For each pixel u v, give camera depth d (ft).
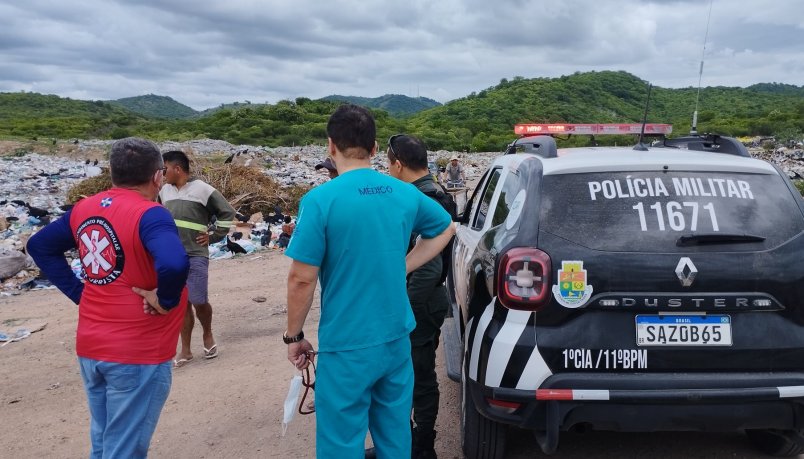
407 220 9.47
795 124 217.97
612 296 9.82
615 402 9.62
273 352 19.66
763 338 9.86
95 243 9.41
